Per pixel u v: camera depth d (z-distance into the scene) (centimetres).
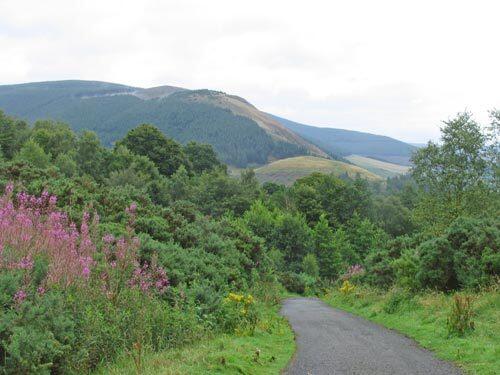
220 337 1283
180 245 2312
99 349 970
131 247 1340
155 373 841
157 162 10612
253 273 2948
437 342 1277
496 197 3916
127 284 1197
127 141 10800
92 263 1149
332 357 1120
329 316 2128
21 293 889
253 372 920
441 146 4094
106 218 2175
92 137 8825
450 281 2062
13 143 8769
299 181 11631
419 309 1822
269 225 7931
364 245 8594
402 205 11675
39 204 1454
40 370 793
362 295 2720
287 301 3438
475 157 3962
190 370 843
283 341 1375
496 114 3925
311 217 9888
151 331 1114
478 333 1259
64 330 899
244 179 11512
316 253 8056
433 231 3881
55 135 9331
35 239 1107
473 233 2086
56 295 945
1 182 2066
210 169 12638
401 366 1016
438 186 4097
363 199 10444
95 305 1033
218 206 9162
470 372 947
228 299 1614
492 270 1883
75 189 2398
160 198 8044
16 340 795
